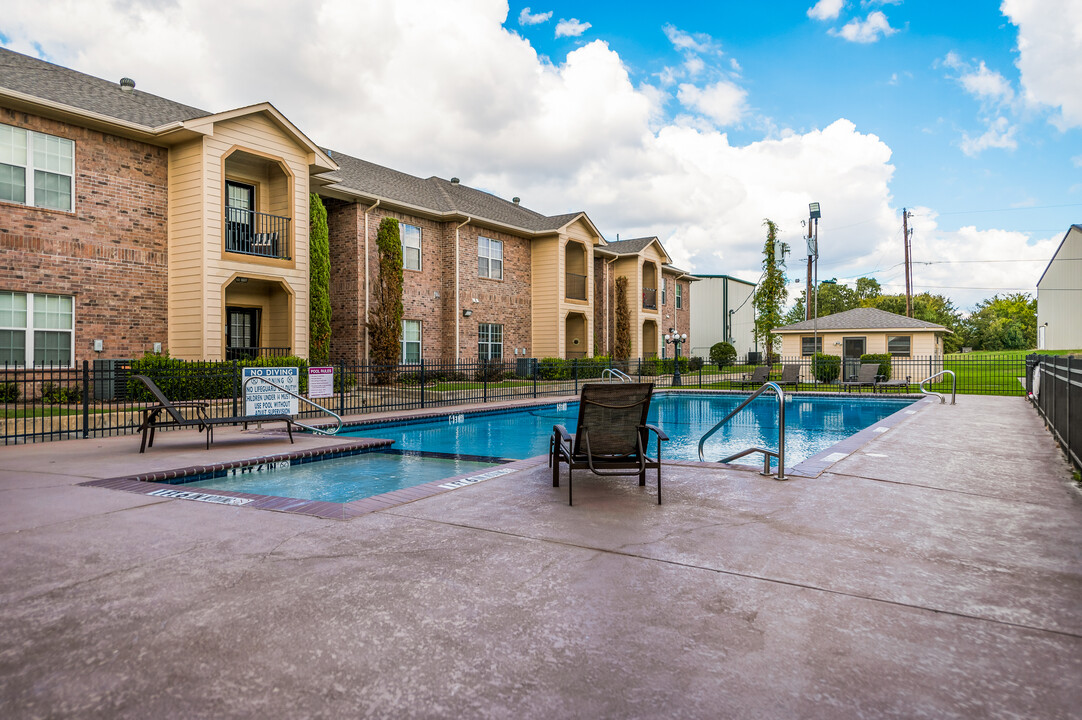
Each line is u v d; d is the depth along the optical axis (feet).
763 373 72.69
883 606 8.62
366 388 51.60
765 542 11.69
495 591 9.14
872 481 17.67
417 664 6.87
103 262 41.34
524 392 62.54
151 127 42.80
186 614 8.25
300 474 23.35
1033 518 13.55
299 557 10.73
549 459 21.57
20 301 37.81
